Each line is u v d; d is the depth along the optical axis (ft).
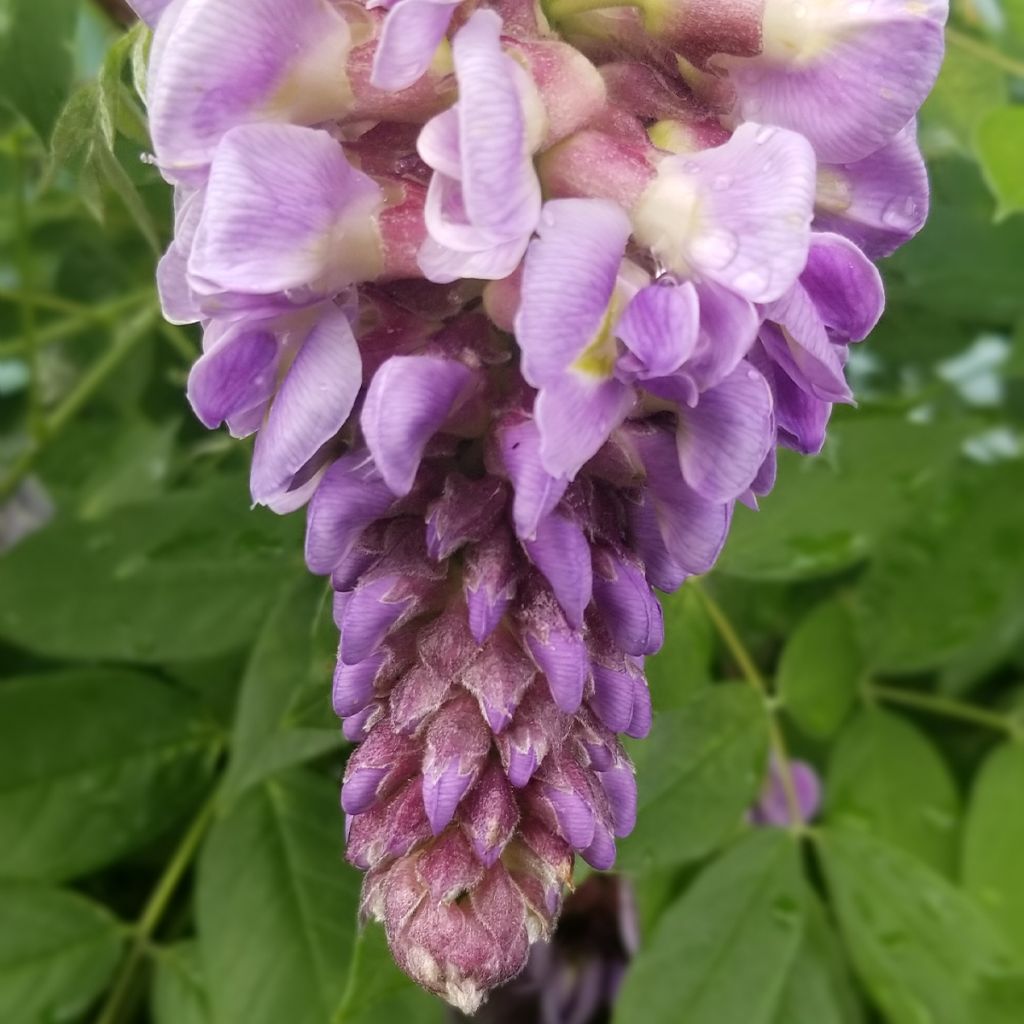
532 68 0.32
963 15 0.62
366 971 0.48
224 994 0.60
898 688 0.79
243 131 0.30
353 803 0.35
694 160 0.32
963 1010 0.61
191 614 0.63
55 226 0.78
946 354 0.74
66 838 0.66
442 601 0.35
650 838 0.56
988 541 0.72
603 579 0.35
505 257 0.30
